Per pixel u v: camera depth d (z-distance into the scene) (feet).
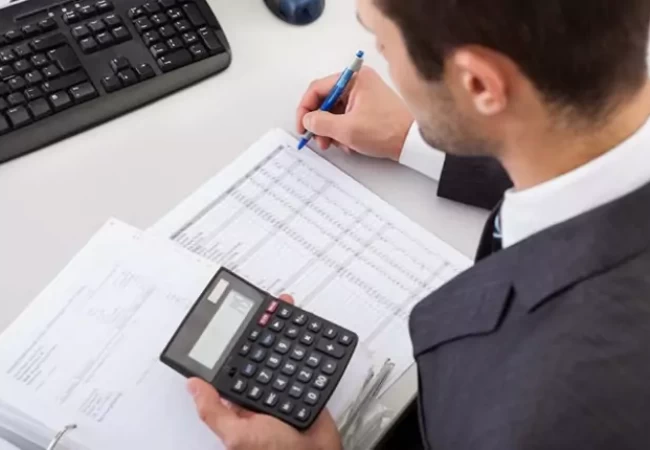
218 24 2.88
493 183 2.54
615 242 1.64
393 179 2.70
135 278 2.36
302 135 2.77
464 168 2.56
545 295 1.68
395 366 2.29
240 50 2.95
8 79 2.64
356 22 3.07
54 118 2.64
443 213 2.63
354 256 2.49
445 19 1.56
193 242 2.49
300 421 2.11
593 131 1.68
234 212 2.56
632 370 1.54
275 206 2.58
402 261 2.49
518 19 1.50
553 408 1.55
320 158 2.72
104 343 2.25
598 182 1.70
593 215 1.68
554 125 1.68
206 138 2.72
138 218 2.53
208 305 2.23
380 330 2.35
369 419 2.22
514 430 1.59
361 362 2.26
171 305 2.33
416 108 1.86
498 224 2.16
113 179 2.61
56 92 2.66
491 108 1.67
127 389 2.18
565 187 1.74
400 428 2.53
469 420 1.77
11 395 2.15
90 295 2.33
